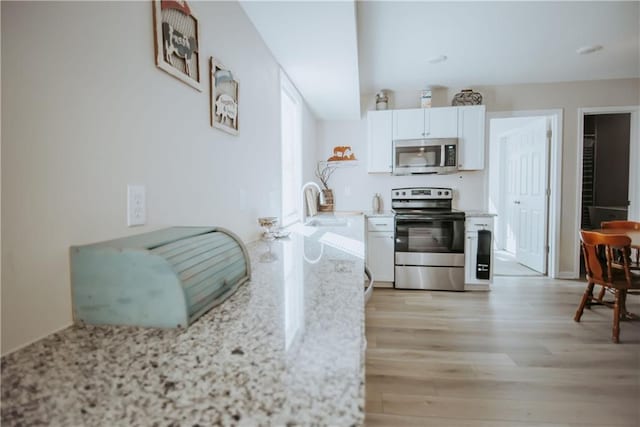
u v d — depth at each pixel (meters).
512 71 3.44
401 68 3.32
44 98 0.64
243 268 1.00
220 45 1.42
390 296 3.35
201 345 0.60
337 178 4.22
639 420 1.54
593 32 2.60
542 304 3.09
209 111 1.32
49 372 0.52
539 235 4.20
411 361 2.07
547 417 1.57
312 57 2.23
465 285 3.54
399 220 3.56
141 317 0.68
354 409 0.42
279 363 0.53
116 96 0.83
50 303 0.65
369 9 2.23
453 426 1.51
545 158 4.04
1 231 0.57
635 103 3.73
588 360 2.07
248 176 1.76
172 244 0.78
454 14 2.30
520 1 2.16
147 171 0.94
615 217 4.19
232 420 0.40
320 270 1.16
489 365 2.02
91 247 0.69
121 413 0.42
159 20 0.98
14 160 0.59
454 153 3.65
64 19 0.68
